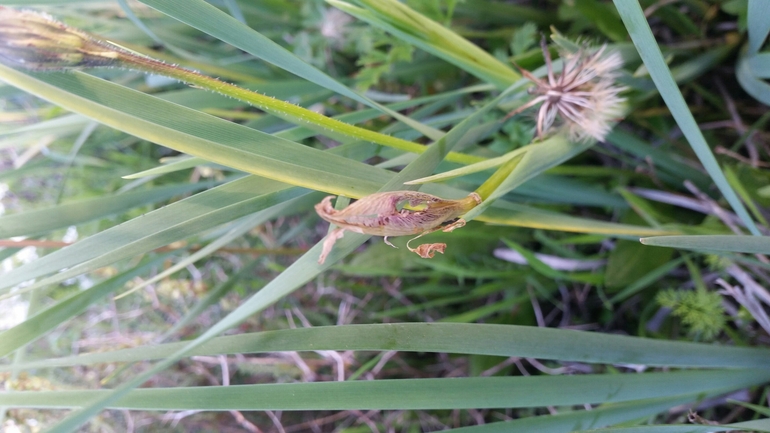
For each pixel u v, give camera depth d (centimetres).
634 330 31
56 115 35
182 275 39
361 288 36
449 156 21
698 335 27
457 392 18
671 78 18
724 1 27
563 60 21
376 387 18
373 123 34
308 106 31
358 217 14
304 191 18
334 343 17
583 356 19
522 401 18
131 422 37
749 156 30
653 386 20
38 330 20
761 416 26
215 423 38
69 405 17
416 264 32
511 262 32
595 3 28
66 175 32
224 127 17
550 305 34
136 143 40
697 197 29
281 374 37
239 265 38
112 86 16
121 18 35
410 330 17
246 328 38
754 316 25
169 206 18
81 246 17
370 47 30
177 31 34
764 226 25
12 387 29
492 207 21
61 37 13
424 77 36
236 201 18
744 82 25
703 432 18
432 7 28
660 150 28
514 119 27
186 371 38
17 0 21
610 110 21
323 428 38
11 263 36
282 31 34
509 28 33
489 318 35
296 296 38
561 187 27
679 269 30
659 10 28
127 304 39
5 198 40
